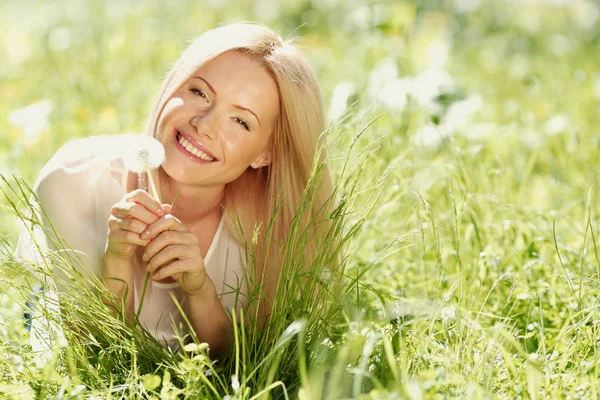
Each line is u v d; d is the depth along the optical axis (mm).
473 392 2367
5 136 5172
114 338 2648
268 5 9047
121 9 9742
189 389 2465
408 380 2531
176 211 3029
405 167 3854
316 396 2400
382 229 3643
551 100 6312
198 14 9070
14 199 4160
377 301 3305
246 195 3105
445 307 2934
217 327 2926
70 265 2666
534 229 3656
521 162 4883
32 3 11125
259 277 3135
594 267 3381
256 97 2848
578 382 2521
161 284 3012
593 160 4734
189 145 2848
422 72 5590
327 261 2893
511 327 2869
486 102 6457
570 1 9922
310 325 2781
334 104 4699
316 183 2850
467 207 3611
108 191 2990
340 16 8789
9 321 2885
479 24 9438
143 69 7059
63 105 5848
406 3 6680
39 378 2506
